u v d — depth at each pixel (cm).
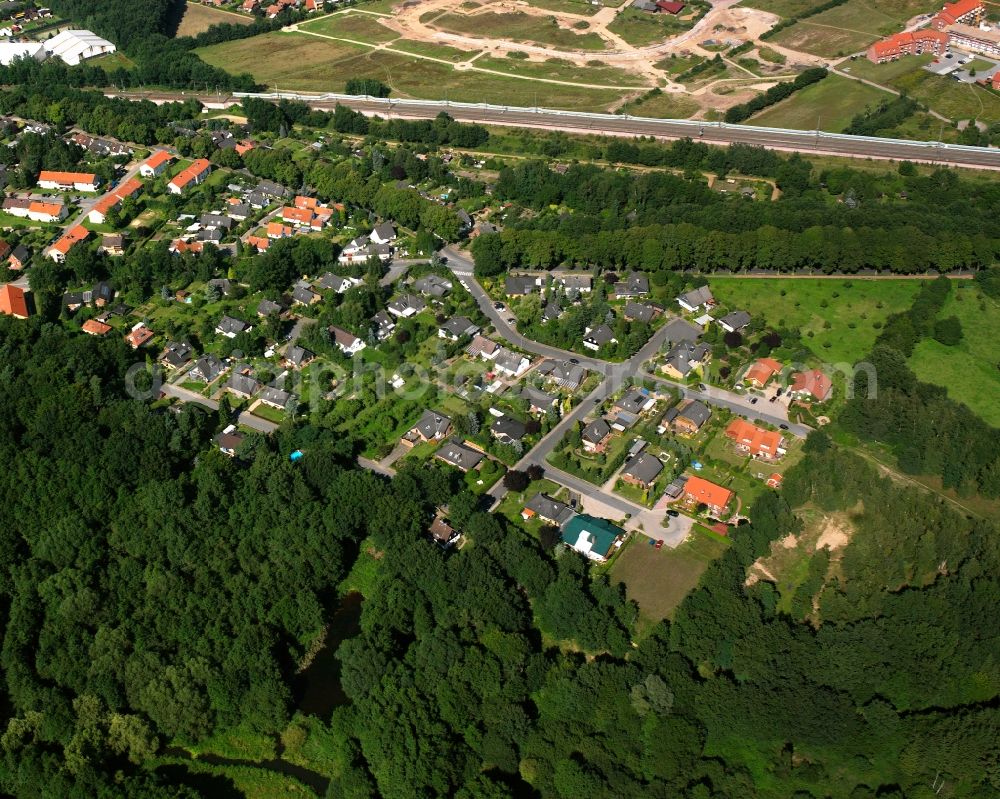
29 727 19875
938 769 18788
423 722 19350
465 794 18450
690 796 18538
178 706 19838
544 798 18825
